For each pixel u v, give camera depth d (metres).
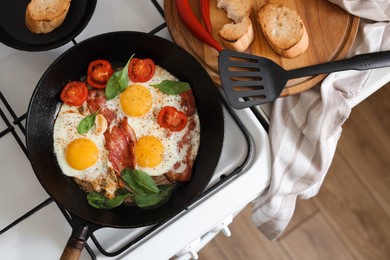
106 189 0.78
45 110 0.79
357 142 1.51
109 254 0.77
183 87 0.81
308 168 0.83
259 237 1.47
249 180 0.81
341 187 1.49
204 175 0.76
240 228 1.47
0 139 0.82
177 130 0.80
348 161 1.50
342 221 1.48
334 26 0.87
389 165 1.50
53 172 0.78
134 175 0.77
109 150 0.79
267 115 0.85
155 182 0.79
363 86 0.86
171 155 0.80
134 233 0.80
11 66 0.84
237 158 0.82
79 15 0.86
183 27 0.86
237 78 0.83
